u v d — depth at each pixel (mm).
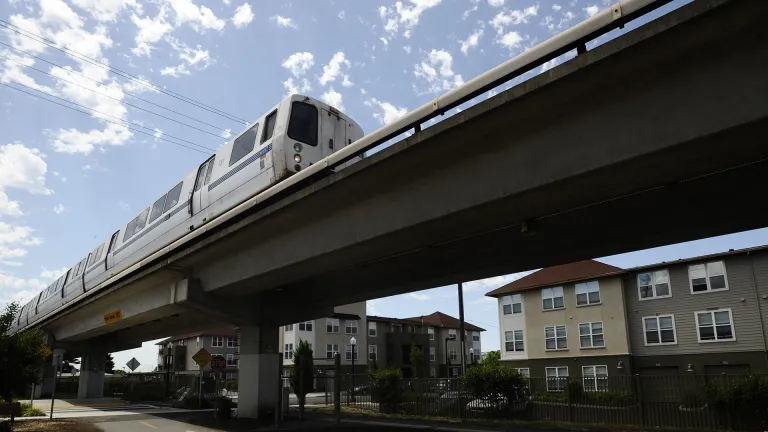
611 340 35719
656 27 7688
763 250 30766
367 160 12219
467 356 78938
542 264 17062
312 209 14836
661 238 14211
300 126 17688
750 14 7156
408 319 76375
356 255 15023
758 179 10727
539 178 9922
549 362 38500
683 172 9336
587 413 20672
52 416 23031
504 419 21875
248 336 22297
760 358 29969
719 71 7836
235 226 16719
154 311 25016
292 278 18156
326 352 65000
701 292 32750
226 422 20453
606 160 9000
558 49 8844
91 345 44375
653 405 20141
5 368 16828
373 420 22031
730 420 18438
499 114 9867
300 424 19859
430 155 11477
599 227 13578
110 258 30344
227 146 20438
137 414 25359
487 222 12078
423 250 16156
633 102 8719
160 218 24625
